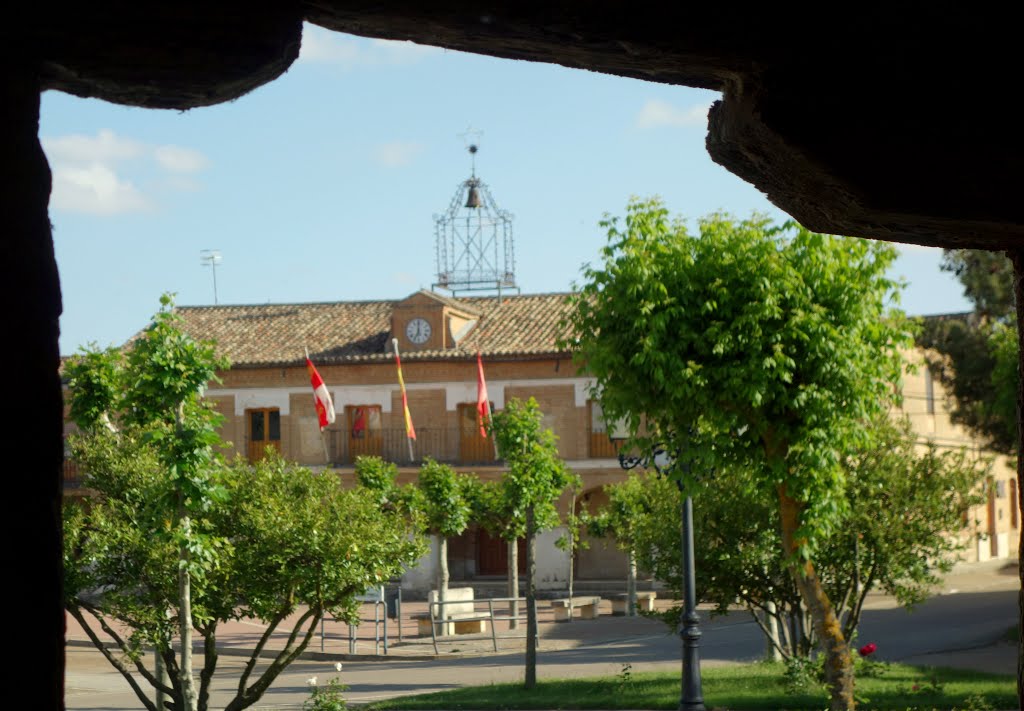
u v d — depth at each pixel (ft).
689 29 10.67
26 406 8.82
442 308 141.49
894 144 11.29
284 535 41.50
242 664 88.74
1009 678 61.67
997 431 96.58
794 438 43.45
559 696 60.59
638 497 91.86
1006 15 10.70
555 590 138.62
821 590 45.75
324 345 145.89
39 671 8.72
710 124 12.61
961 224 12.20
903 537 53.31
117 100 9.98
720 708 53.01
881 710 50.26
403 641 101.19
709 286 42.80
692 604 50.62
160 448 39.83
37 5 8.94
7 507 8.63
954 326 98.32
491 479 137.18
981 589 134.41
